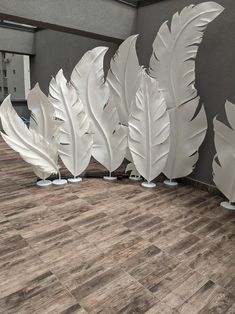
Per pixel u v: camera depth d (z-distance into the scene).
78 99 2.59
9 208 2.21
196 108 2.53
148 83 2.50
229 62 2.40
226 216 2.21
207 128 2.64
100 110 2.72
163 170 2.83
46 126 2.53
